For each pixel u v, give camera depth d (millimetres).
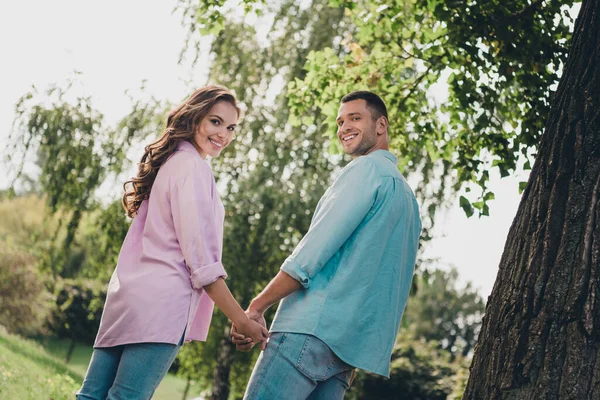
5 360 8727
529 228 2963
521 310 2848
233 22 11336
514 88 5910
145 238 2750
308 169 10953
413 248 2949
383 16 6133
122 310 2662
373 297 2711
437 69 5691
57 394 7535
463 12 5176
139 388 2639
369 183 2736
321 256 2629
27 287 18297
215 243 2697
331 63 6434
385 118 3043
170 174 2758
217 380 12109
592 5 3172
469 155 5801
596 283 2732
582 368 2672
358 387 13195
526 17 5156
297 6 11367
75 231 12234
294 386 2623
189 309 2695
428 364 20500
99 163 11594
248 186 10742
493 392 2834
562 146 2977
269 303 2676
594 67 3031
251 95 11188
